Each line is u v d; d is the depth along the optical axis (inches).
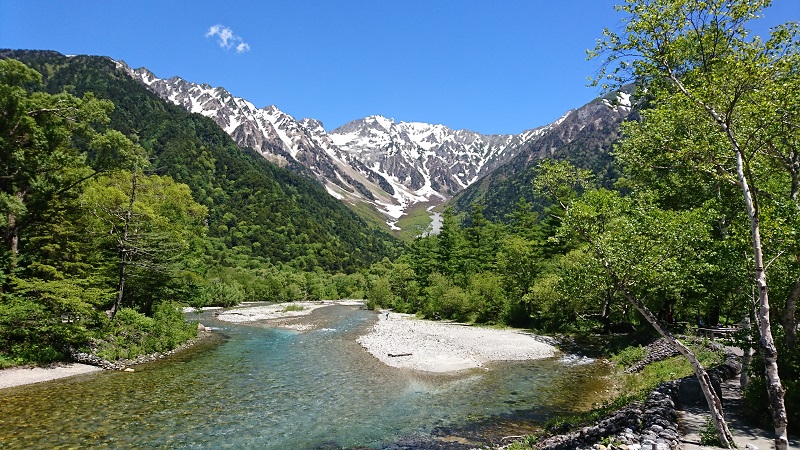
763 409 427.2
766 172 528.4
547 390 754.8
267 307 2667.3
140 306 1277.1
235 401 672.4
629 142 704.4
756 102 367.6
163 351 1062.4
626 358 970.1
